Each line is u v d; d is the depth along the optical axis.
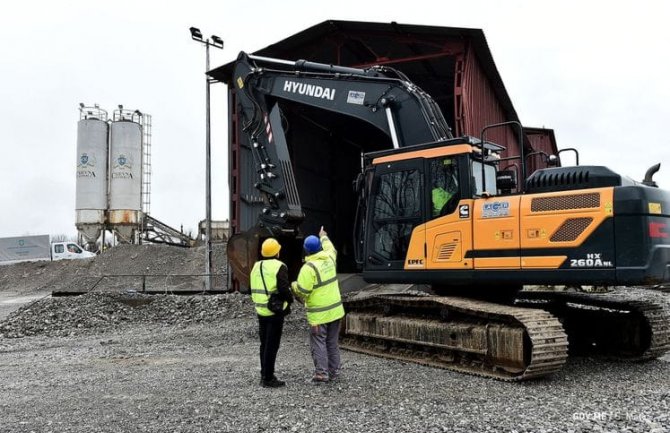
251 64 11.01
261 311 6.33
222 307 13.81
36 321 12.73
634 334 7.81
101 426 4.95
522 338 6.50
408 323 7.91
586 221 6.53
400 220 8.12
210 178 17.77
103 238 35.78
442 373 7.04
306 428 4.77
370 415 5.12
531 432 4.57
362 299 8.82
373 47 15.60
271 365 6.31
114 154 35.44
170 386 6.48
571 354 8.27
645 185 7.18
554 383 6.47
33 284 29.89
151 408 5.50
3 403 5.90
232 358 8.36
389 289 13.42
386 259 8.24
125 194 35.31
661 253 6.36
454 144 7.62
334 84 9.77
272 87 10.45
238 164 15.62
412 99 8.84
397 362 7.80
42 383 6.93
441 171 7.76
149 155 37.59
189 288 23.92
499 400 5.68
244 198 15.54
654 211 6.39
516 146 21.84
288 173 10.00
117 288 24.62
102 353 9.23
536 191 7.11
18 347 10.30
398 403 5.54
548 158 7.63
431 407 5.39
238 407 5.46
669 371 7.16
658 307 7.94
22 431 4.87
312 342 6.55
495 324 6.92
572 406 5.41
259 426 4.85
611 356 8.00
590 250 6.48
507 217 7.09
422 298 7.98
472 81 14.15
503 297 7.87
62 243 33.59
